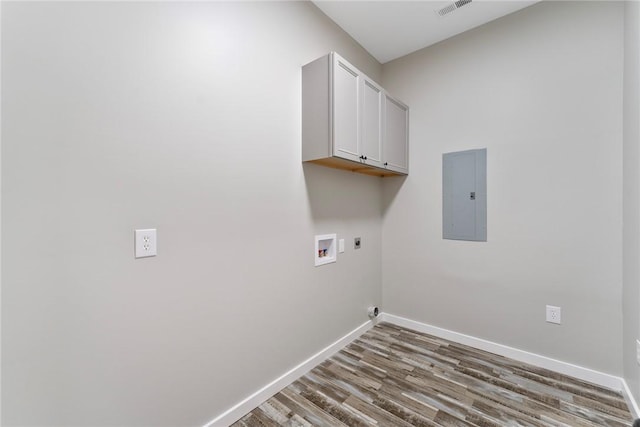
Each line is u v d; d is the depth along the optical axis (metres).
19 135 0.89
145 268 1.18
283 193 1.80
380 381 1.86
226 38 1.47
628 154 1.61
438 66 2.50
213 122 1.42
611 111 1.77
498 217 2.20
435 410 1.58
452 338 2.45
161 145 1.22
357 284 2.53
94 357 1.06
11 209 0.88
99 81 1.04
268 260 1.71
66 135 0.98
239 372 1.56
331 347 2.21
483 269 2.28
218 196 1.44
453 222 2.43
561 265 1.95
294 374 1.87
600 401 1.64
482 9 2.08
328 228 2.19
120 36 1.10
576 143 1.89
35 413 0.94
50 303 0.96
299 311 1.94
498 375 1.92
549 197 1.99
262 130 1.66
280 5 1.77
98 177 1.05
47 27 0.93
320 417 1.54
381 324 2.82
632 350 1.54
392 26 2.28
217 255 1.45
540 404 1.62
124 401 1.13
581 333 1.88
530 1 2.00
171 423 1.28
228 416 1.49
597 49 1.81
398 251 2.78
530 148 2.05
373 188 2.75
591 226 1.84
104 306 1.07
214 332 1.44
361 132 2.01
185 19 1.30
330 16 2.16
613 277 1.78
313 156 1.86
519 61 2.09
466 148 2.35
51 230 0.95
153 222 1.20
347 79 1.88
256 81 1.62
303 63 1.93
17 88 0.88
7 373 0.89
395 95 2.78
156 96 1.20
